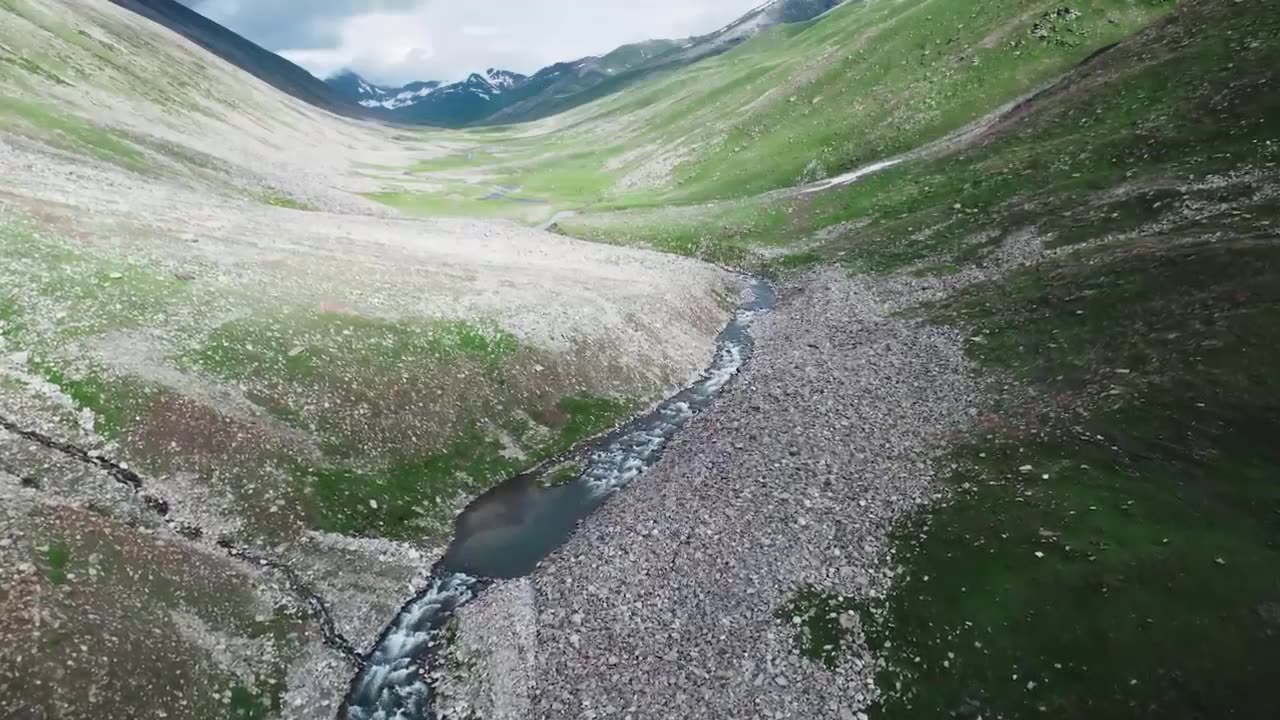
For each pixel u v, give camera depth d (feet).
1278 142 157.58
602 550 100.17
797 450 119.34
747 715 73.51
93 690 64.85
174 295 120.78
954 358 141.59
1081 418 103.09
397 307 142.10
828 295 201.77
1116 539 80.12
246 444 100.27
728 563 94.07
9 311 102.32
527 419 131.44
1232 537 74.54
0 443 83.87
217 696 71.56
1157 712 62.85
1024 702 68.90
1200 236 139.13
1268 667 61.82
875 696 74.23
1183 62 212.43
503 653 83.66
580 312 161.17
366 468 107.76
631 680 78.69
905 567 88.28
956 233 206.39
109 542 78.38
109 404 95.25
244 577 85.15
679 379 159.12
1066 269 153.99
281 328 122.42
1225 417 90.17
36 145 183.62
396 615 90.27
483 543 104.37
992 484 97.50
